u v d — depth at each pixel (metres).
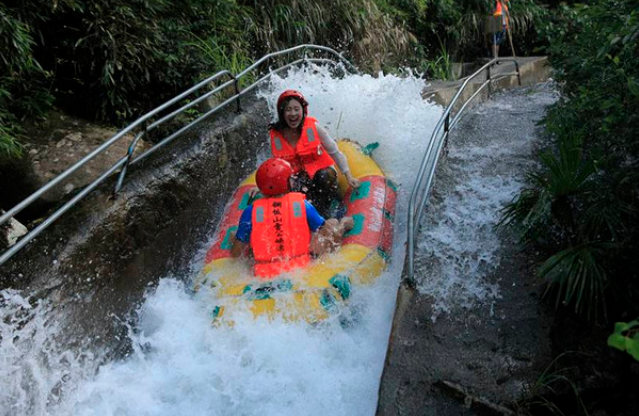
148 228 4.14
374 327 3.59
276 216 3.93
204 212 4.84
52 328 3.23
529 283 3.39
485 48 12.31
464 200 4.23
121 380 3.36
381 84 5.87
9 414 2.87
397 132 5.49
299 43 7.77
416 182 3.94
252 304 3.53
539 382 2.79
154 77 5.85
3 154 4.71
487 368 2.95
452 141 5.22
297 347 3.38
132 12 5.46
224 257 4.14
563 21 12.48
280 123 4.81
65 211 3.73
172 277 4.35
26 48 4.59
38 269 3.31
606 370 2.84
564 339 3.03
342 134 5.69
